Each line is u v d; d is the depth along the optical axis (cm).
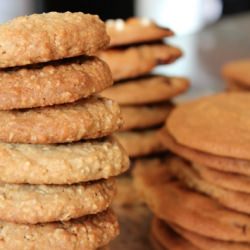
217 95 57
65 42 40
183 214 50
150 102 61
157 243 53
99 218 42
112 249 53
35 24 40
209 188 51
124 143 60
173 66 100
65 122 40
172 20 183
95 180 42
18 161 40
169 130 53
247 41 115
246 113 52
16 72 40
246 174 48
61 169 40
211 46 112
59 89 40
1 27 40
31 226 41
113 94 59
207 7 186
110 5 160
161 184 54
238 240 48
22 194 40
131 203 60
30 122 40
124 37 59
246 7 173
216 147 48
